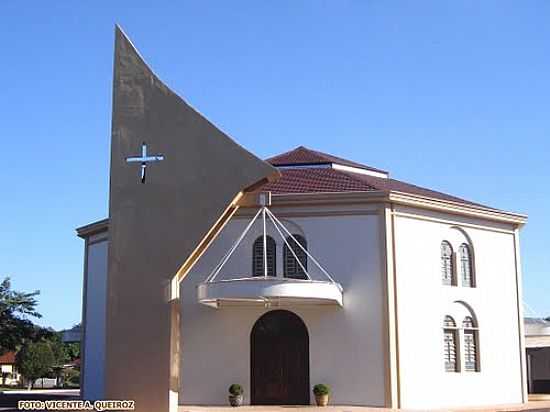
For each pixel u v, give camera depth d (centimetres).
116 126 2503
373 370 2950
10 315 4241
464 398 3203
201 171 2417
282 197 3081
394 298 3008
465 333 3300
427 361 3091
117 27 2573
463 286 3338
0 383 7988
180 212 2409
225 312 3067
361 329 2983
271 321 3047
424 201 3158
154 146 2467
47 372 7188
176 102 2481
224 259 3059
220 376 3022
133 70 2533
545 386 4272
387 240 3027
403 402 2953
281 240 3098
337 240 3061
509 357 3441
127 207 2447
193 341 3069
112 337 2378
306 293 2798
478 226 3434
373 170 3856
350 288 3020
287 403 2977
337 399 2953
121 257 2422
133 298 2391
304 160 3625
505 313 3472
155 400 2319
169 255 2394
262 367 3014
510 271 3547
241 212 3125
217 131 2433
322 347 2998
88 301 3706
